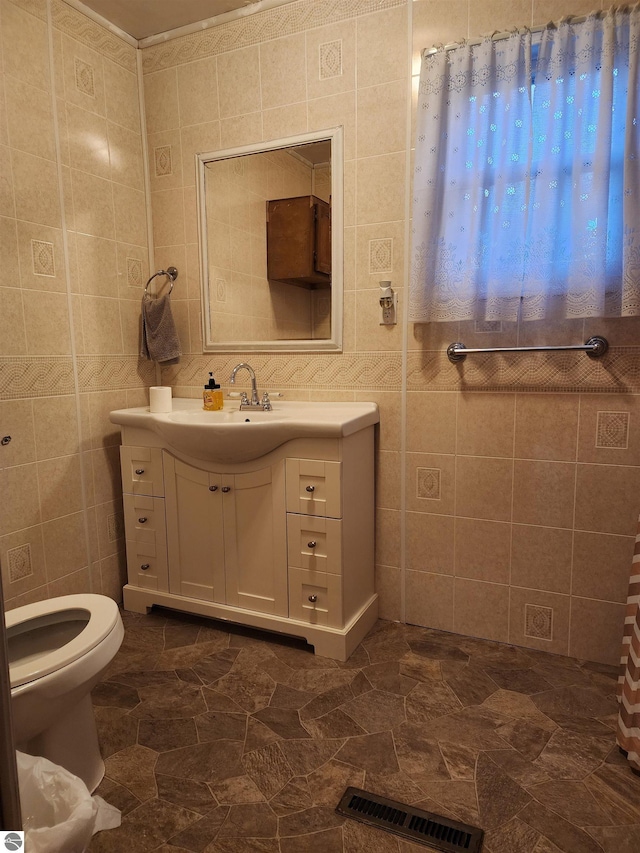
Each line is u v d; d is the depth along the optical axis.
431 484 2.09
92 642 1.29
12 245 1.90
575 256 1.68
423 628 2.16
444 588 2.12
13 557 1.95
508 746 1.51
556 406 1.88
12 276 1.90
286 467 1.91
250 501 2.00
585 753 1.48
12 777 0.41
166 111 2.39
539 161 1.74
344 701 1.71
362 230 2.09
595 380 1.82
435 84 1.83
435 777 1.40
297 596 1.97
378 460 2.16
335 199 2.11
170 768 1.44
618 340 1.78
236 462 2.00
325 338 2.20
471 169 1.82
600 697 1.72
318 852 1.20
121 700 1.72
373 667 1.88
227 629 2.15
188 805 1.33
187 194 2.41
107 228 2.28
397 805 1.32
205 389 2.27
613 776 1.40
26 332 1.96
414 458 2.11
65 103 2.08
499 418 1.96
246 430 1.84
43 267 2.01
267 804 1.33
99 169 2.23
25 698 1.14
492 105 1.77
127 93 2.36
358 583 2.06
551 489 1.92
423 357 2.05
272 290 2.28
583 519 1.89
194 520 2.11
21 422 1.96
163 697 1.73
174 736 1.56
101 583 2.31
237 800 1.34
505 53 1.74
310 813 1.30
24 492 1.98
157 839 1.23
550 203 1.71
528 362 1.90
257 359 2.36
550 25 1.68
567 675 1.84
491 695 1.73
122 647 2.03
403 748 1.50
